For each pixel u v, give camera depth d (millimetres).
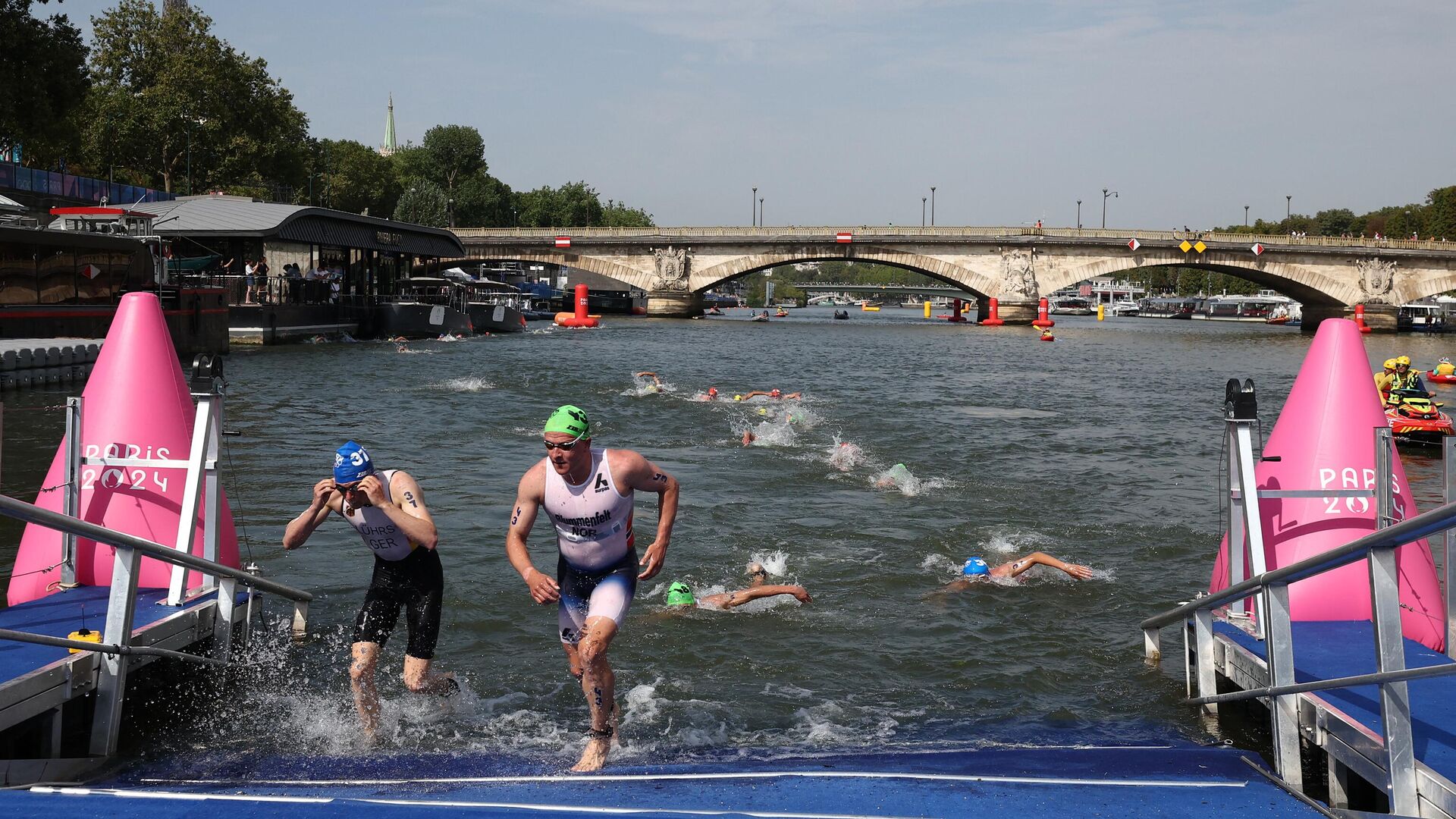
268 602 10125
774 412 26016
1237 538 8117
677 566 11680
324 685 8219
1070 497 16094
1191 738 7344
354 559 11719
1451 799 4805
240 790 5652
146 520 8383
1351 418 8320
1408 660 7129
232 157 82375
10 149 64500
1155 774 5836
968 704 8047
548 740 7250
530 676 8492
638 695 8109
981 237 94375
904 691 8305
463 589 10594
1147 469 19031
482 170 159000
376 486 7207
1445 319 94438
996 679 8562
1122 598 10789
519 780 5668
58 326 34062
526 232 96938
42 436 19953
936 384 37188
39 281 33531
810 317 140750
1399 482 8125
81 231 38219
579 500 6504
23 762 5977
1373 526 8070
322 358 41531
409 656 7629
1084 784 5367
